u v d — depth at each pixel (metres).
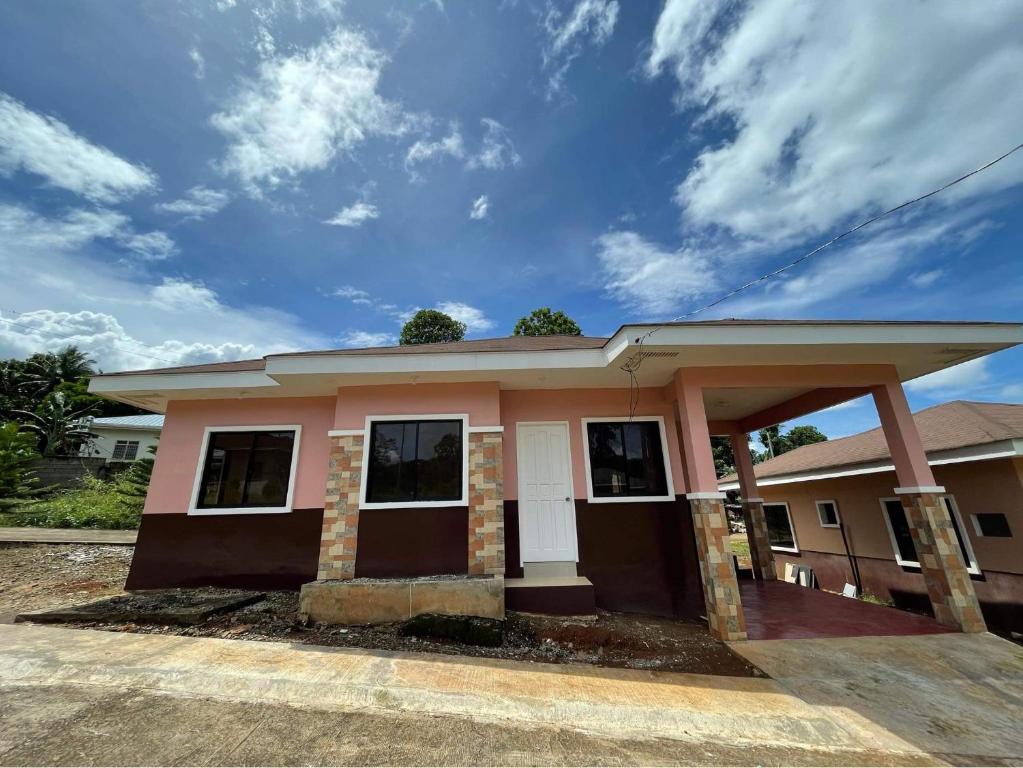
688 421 5.53
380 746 2.57
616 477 6.37
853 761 2.70
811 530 11.06
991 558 6.90
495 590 4.83
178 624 4.48
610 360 5.43
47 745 2.39
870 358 5.77
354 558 5.40
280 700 3.03
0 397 24.69
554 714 3.06
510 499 6.18
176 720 2.72
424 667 3.67
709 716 3.14
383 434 5.97
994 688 3.71
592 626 4.84
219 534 6.21
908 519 5.79
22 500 14.09
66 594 5.76
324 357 5.53
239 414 6.69
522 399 6.60
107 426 21.36
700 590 5.88
